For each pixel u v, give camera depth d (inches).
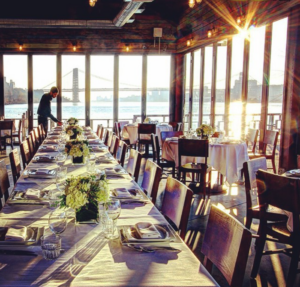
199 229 155.4
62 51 433.1
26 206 91.6
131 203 96.3
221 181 237.5
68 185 73.8
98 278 56.3
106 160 157.0
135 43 438.6
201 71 384.8
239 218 171.9
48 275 57.0
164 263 61.7
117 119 449.4
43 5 434.9
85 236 72.7
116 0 431.2
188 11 398.9
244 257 59.3
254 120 370.3
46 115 346.3
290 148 231.6
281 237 107.9
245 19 285.9
